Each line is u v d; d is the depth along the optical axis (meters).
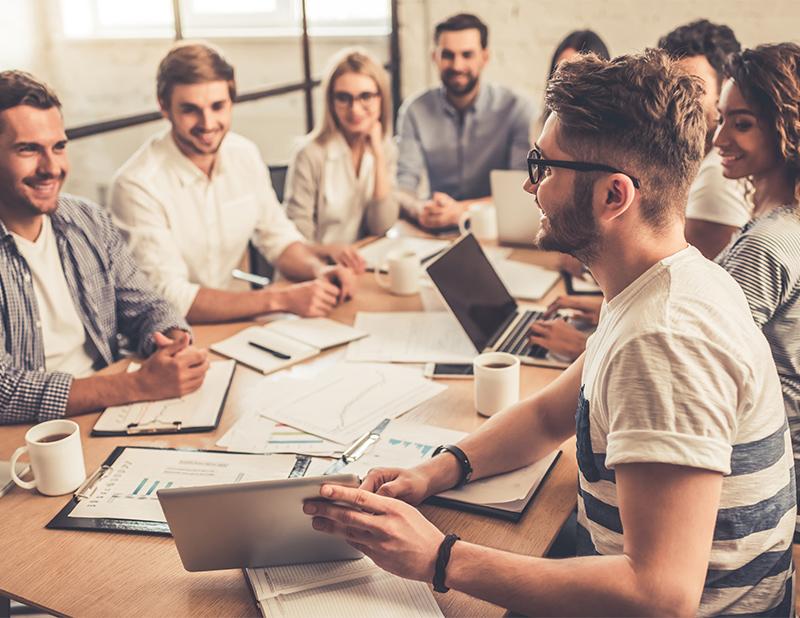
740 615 0.88
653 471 0.74
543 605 0.79
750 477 0.82
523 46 3.95
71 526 1.00
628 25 3.71
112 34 4.53
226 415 1.30
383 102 2.59
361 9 4.20
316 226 2.69
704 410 0.73
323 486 0.85
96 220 1.70
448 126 3.22
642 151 0.80
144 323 1.69
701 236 1.75
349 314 1.78
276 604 0.85
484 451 1.09
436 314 1.76
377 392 1.37
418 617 0.83
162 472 1.11
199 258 2.17
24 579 0.91
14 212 1.51
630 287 0.84
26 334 1.51
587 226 0.85
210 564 0.90
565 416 1.11
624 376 0.77
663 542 0.73
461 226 2.38
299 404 1.32
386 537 0.85
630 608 0.73
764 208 1.33
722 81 1.81
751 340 0.80
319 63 4.27
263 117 4.37
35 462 1.07
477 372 1.27
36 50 4.62
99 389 1.32
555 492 1.07
